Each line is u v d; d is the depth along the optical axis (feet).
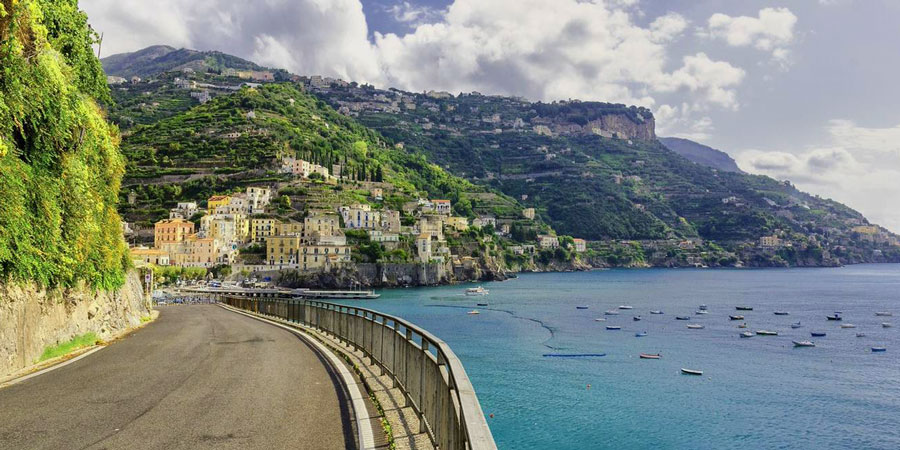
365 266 558.56
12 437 27.35
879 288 527.81
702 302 383.45
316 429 29.35
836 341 212.02
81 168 64.23
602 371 153.07
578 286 568.82
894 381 147.13
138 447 25.95
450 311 326.03
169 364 50.83
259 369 47.96
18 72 48.60
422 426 29.25
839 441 102.89
